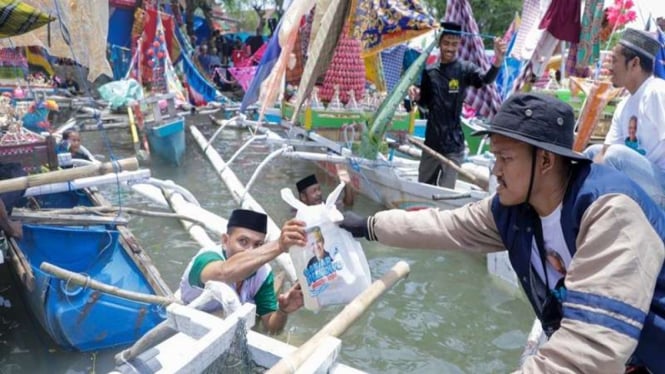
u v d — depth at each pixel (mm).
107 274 4082
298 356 1755
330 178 8141
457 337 3904
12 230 4293
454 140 6344
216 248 3062
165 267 5012
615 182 1569
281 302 3172
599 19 6148
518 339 3893
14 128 5207
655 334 1546
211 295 2203
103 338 3537
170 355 2025
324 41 5527
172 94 9703
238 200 7113
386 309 4262
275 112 12188
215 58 21188
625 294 1383
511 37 10891
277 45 6672
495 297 4496
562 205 1645
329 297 2529
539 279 1831
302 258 2523
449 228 2186
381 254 5324
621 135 3639
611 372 1352
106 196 7191
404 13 6242
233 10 32156
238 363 1872
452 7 8469
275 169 9242
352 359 3617
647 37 3363
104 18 6605
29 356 3590
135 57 12812
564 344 1413
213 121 13945
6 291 4484
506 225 1895
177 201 6367
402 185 6363
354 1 6184
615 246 1444
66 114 12070
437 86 6188
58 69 14828
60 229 4438
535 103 1615
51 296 3402
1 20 4410
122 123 10852
